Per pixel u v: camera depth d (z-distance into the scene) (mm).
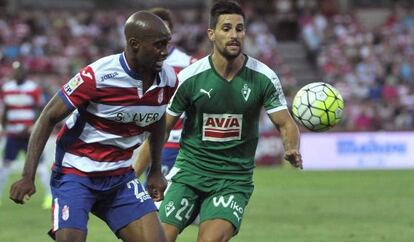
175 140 31609
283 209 46625
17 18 102875
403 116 88312
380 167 76750
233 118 23469
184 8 115250
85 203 20562
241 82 23312
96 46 99438
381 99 93500
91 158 20688
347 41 105188
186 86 23484
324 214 44438
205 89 23359
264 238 36188
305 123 24312
